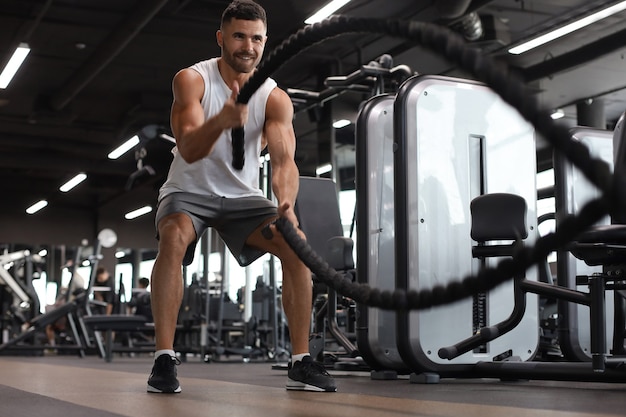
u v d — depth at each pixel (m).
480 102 3.54
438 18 8.21
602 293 2.73
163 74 10.62
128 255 18.70
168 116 11.63
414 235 3.31
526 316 3.58
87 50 9.66
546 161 9.12
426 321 3.28
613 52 8.55
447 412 1.74
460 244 3.42
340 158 14.32
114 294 9.99
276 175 2.36
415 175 3.34
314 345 4.33
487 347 3.45
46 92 11.38
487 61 0.66
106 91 11.34
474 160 3.52
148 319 9.16
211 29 9.00
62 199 17.95
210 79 2.39
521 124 3.63
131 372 4.22
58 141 13.67
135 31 8.32
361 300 1.00
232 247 2.49
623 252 2.60
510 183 3.57
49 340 10.27
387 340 3.49
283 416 1.61
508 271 0.77
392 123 3.66
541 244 0.73
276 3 8.17
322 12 7.73
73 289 9.48
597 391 2.65
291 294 2.46
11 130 13.26
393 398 2.22
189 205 2.43
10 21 8.56
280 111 2.44
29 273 9.67
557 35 8.07
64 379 3.40
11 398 2.19
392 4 8.15
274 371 4.70
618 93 10.75
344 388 2.80
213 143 2.11
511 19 8.80
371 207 3.55
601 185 0.62
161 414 1.66
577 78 10.22
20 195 17.48
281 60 1.29
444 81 3.48
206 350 7.14
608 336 3.73
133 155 14.63
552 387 2.90
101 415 1.64
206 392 2.43
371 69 4.34
